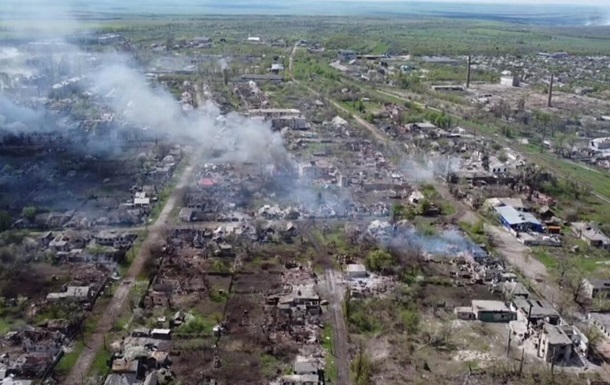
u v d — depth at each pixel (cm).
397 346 11712
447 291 13738
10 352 11244
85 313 12488
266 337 11812
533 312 12462
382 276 14288
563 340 11338
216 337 11788
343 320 12525
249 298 13162
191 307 12781
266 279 14000
